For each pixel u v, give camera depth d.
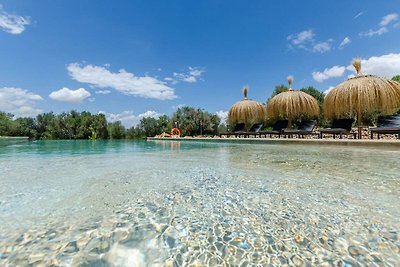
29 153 5.76
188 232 1.21
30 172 2.82
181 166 3.21
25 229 1.25
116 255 1.00
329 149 5.57
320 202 1.61
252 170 2.82
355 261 0.93
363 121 11.11
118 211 1.50
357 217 1.34
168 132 21.92
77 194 1.86
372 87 7.16
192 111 21.94
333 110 8.28
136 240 1.13
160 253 1.02
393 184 2.04
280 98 10.32
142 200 1.71
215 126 21.98
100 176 2.54
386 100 7.11
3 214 1.45
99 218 1.39
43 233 1.20
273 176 2.45
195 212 1.47
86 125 25.97
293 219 1.34
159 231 1.22
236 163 3.43
